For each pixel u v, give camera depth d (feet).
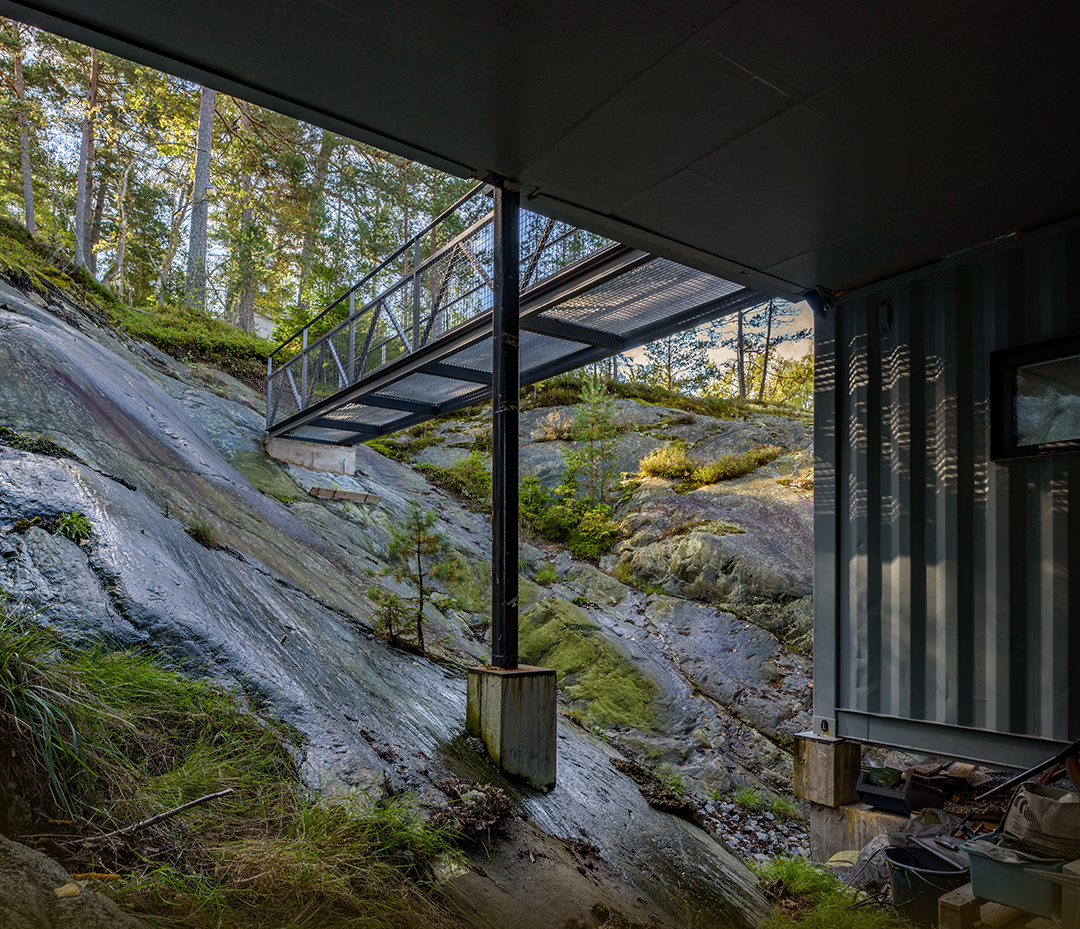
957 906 9.25
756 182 12.75
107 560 11.82
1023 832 9.36
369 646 16.89
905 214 13.61
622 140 11.76
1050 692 13.01
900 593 15.53
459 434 46.73
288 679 12.09
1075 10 8.50
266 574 17.78
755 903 13.17
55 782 6.94
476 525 35.19
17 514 11.65
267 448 31.40
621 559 33.94
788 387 95.55
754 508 35.86
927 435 15.49
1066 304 13.35
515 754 12.90
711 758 22.17
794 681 26.00
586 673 24.76
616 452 43.57
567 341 20.63
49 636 9.00
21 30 59.31
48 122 64.49
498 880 9.57
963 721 14.20
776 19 8.93
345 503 30.25
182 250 91.61
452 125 11.52
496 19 9.03
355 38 9.44
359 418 29.68
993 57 9.39
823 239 14.74
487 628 25.41
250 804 8.59
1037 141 11.25
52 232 68.54
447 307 20.89
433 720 13.89
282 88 10.58
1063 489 13.15
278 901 7.19
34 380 18.06
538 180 13.19
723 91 10.41
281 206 74.69
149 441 21.54
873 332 16.74
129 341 34.83
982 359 14.64
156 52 9.71
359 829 8.90
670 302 18.67
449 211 20.38
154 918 6.13
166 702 9.46
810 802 16.26
